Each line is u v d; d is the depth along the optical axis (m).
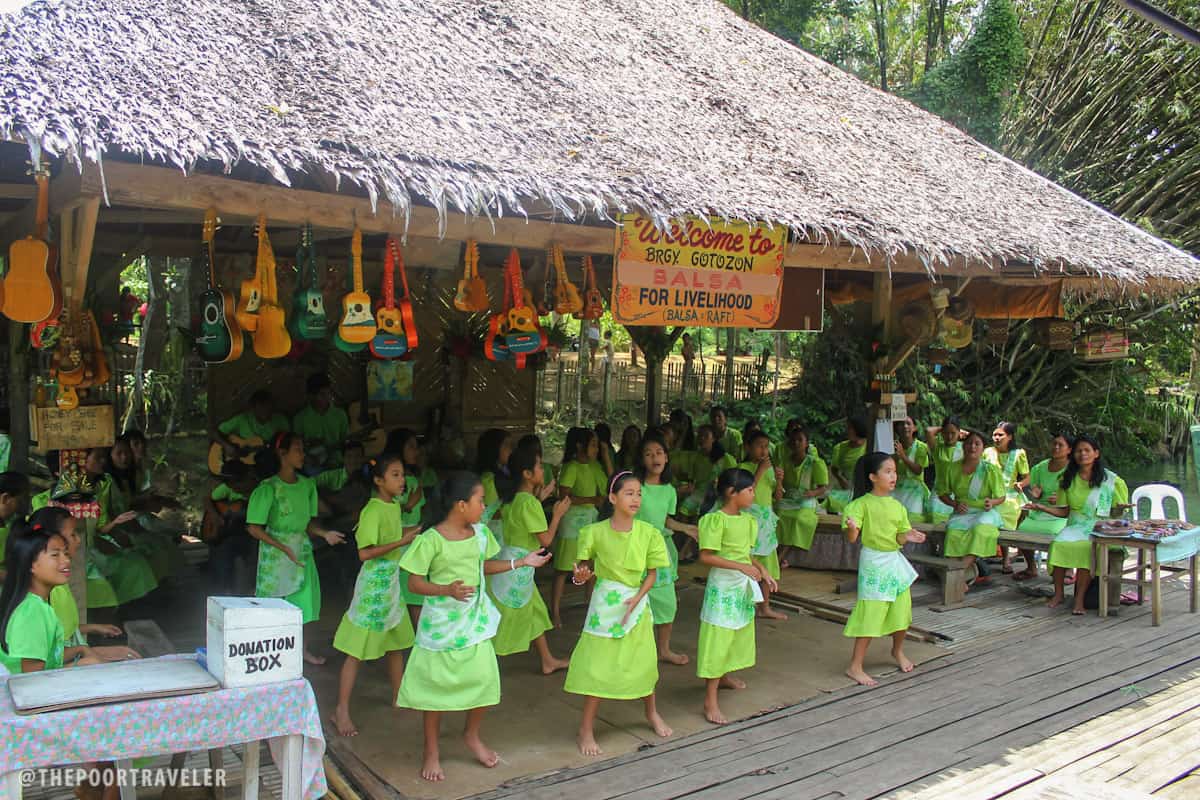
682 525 5.11
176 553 6.25
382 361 8.09
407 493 5.45
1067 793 3.89
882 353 7.12
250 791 3.07
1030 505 7.29
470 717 4.02
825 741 4.36
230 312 4.02
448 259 5.72
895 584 5.18
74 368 3.96
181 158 3.18
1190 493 13.49
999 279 7.45
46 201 3.61
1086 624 6.43
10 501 4.36
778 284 5.45
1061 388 15.07
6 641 3.20
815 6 15.48
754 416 13.53
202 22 4.29
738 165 5.29
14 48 3.35
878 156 6.86
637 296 4.90
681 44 7.47
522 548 4.96
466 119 4.43
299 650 3.09
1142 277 6.48
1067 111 14.88
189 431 10.35
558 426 13.50
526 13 6.46
